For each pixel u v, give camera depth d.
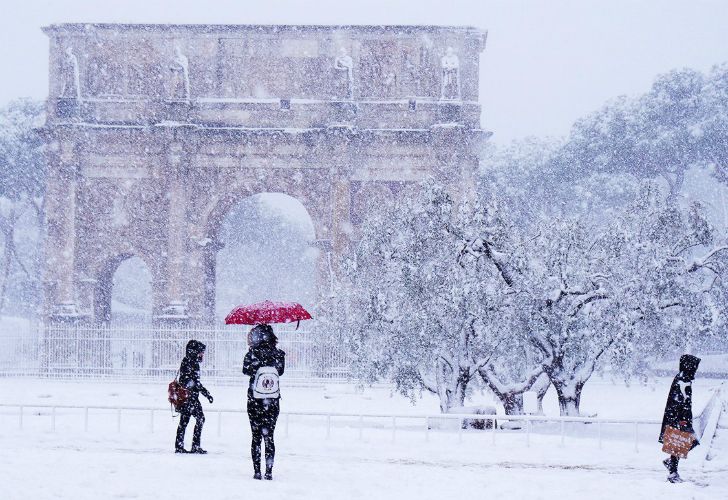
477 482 14.70
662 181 95.00
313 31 61.72
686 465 17.67
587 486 14.33
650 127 78.69
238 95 61.81
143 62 61.94
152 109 61.41
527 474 15.95
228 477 14.48
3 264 103.38
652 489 14.02
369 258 32.53
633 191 77.12
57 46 61.94
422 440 21.16
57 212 60.53
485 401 40.19
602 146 81.31
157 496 12.12
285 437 21.17
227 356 54.75
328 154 60.66
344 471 15.75
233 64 61.94
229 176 61.06
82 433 21.31
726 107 75.06
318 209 60.94
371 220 32.59
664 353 30.77
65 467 14.81
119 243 61.31
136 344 56.81
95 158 61.34
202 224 61.00
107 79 61.88
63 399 38.44
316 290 59.41
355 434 22.67
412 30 61.78
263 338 14.85
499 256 29.53
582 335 29.34
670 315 30.14
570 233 30.20
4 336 57.38
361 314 31.89
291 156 61.00
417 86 61.84
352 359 32.03
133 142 61.22
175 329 55.22
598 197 80.44
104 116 61.47
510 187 88.56
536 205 88.31
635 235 29.89
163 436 20.97
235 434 22.03
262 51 61.94
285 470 15.67
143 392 43.03
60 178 60.59
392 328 31.03
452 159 60.22
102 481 13.34
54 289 60.22
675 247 30.91
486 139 60.62
